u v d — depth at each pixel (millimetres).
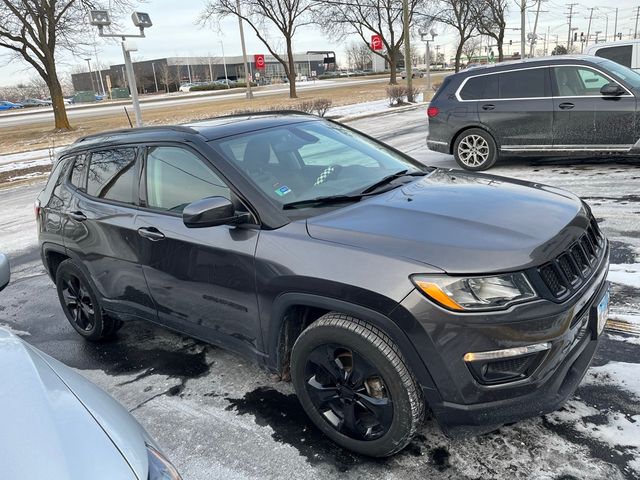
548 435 2652
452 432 2363
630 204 6188
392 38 41344
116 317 3961
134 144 3623
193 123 3666
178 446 2875
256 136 3398
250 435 2910
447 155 10703
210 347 4012
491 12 44031
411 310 2250
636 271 4395
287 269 2596
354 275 2383
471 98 8797
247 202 2883
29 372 1842
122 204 3637
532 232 2465
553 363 2299
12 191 12547
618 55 13383
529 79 8297
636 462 2420
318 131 3781
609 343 3391
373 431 2576
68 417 1648
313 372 2727
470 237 2404
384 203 2857
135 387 3543
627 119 7617
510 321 2193
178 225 3189
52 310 5121
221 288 2971
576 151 8109
